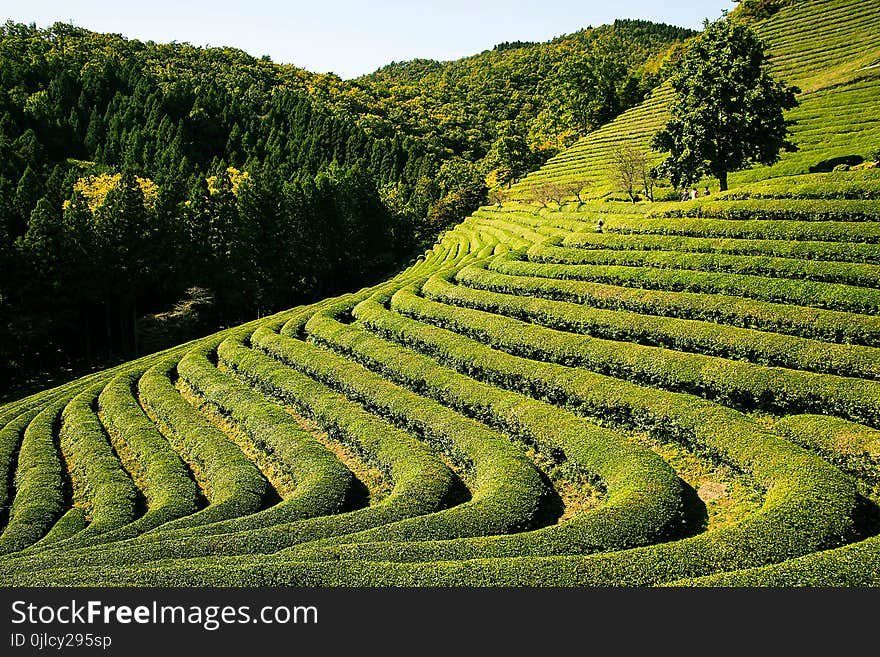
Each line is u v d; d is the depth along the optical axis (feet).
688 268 117.29
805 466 63.72
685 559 49.55
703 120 160.56
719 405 79.87
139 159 333.83
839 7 329.72
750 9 389.80
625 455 73.61
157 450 104.17
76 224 194.80
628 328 103.14
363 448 91.97
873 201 115.55
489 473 76.02
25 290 184.55
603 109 406.41
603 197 221.87
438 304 132.57
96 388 141.69
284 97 483.51
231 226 233.35
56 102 363.35
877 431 68.39
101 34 558.56
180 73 515.50
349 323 151.64
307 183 276.21
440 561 52.60
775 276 106.63
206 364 137.90
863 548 47.21
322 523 68.28
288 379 116.06
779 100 157.17
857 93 214.69
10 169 256.52
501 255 158.10
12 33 478.59
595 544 56.80
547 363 99.45
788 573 44.62
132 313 219.20
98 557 63.36
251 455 102.37
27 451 109.70
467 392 96.78
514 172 378.53
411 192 392.27
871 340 85.30
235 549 64.18
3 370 186.91
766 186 137.69
